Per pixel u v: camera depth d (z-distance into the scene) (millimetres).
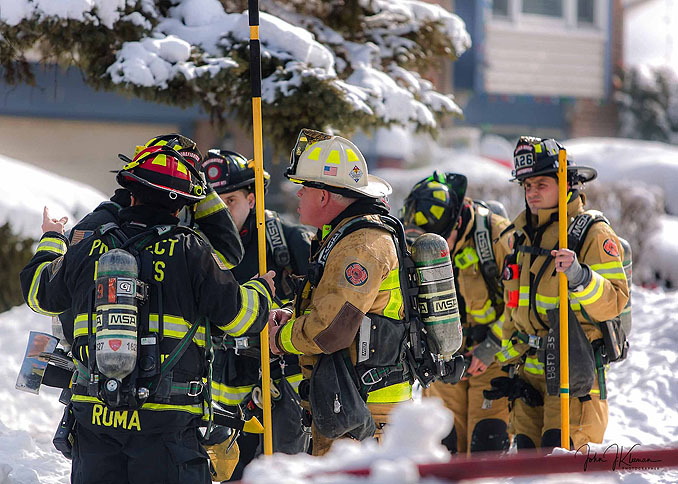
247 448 8516
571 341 8391
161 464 6109
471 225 9969
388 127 14141
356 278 6727
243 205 8609
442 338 7121
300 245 8625
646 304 15742
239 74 12922
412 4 15109
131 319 5867
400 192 34094
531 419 9219
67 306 6492
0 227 18953
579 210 8891
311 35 13484
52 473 9344
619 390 12773
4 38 12398
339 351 6949
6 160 21109
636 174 34250
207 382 6340
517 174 8914
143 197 6379
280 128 13344
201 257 6223
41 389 12539
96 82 13258
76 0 12086
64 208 20094
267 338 7480
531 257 8898
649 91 53219
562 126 52406
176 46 12641
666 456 5156
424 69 15836
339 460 4305
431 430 4246
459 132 45688
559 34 51031
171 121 35656
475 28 48156
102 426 6062
